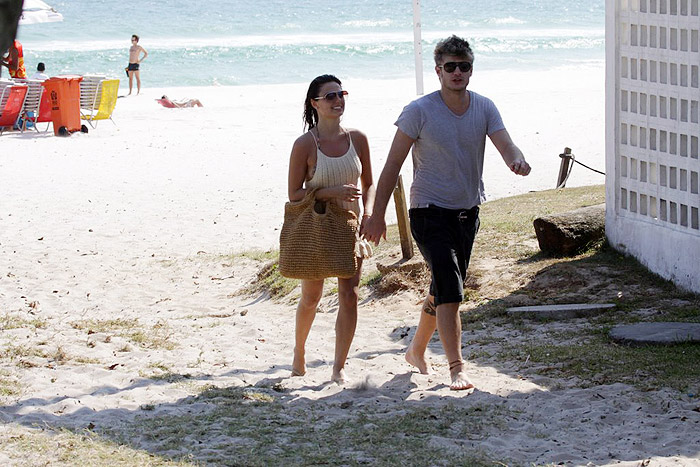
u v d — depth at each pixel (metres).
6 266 24.75
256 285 22.30
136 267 24.89
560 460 9.45
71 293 22.22
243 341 16.55
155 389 12.70
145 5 162.38
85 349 15.70
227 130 49.06
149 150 43.03
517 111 54.34
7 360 14.46
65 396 12.30
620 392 11.74
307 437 10.30
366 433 10.41
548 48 118.06
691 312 15.48
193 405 11.75
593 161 38.91
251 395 12.30
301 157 12.45
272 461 9.41
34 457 9.37
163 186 35.56
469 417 10.99
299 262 12.46
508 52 114.12
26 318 18.89
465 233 12.19
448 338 12.18
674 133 17.09
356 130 12.82
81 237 28.12
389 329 16.89
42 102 48.56
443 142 11.82
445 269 11.88
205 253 26.14
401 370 13.77
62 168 38.84
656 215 18.00
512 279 18.48
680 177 16.97
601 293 17.09
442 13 170.38
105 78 49.91
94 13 148.62
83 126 47.66
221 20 149.38
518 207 25.53
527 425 10.70
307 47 108.88
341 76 88.62
